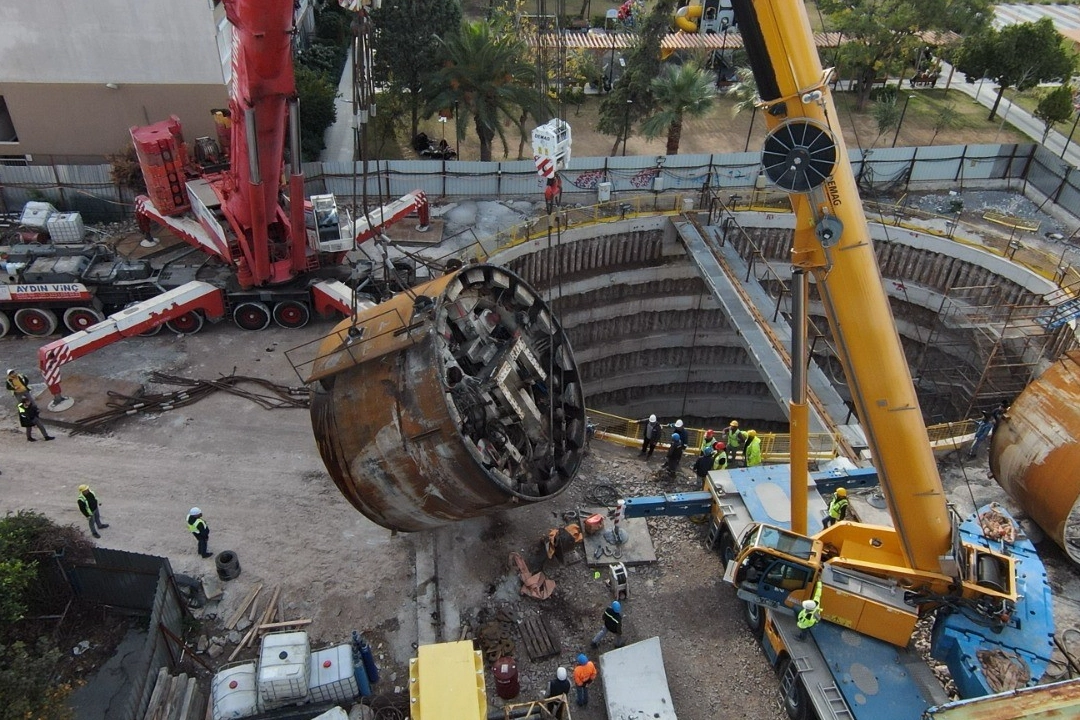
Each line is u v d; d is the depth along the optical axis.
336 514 19.58
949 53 51.44
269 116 18.80
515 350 15.69
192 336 25.36
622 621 17.53
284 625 16.77
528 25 48.78
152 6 29.11
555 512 20.16
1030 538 20.38
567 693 15.28
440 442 14.21
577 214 32.75
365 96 14.87
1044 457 18.97
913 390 14.25
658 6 36.97
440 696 12.81
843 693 14.53
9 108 30.80
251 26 15.72
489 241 30.56
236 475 20.47
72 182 30.38
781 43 12.60
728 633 17.45
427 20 36.50
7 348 24.52
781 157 12.97
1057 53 46.09
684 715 15.78
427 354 14.25
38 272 23.95
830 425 22.47
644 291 36.19
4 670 13.67
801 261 14.06
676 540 19.73
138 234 28.34
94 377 23.28
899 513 15.08
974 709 9.28
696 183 35.06
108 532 18.61
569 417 17.53
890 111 43.47
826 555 16.78
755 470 19.59
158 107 31.36
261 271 23.84
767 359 24.72
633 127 41.06
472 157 40.75
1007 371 29.28
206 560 18.12
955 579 15.09
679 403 40.50
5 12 28.66
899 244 33.78
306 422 22.30
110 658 16.09
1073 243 33.16
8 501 19.28
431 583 17.91
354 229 24.59
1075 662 16.67
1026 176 37.25
